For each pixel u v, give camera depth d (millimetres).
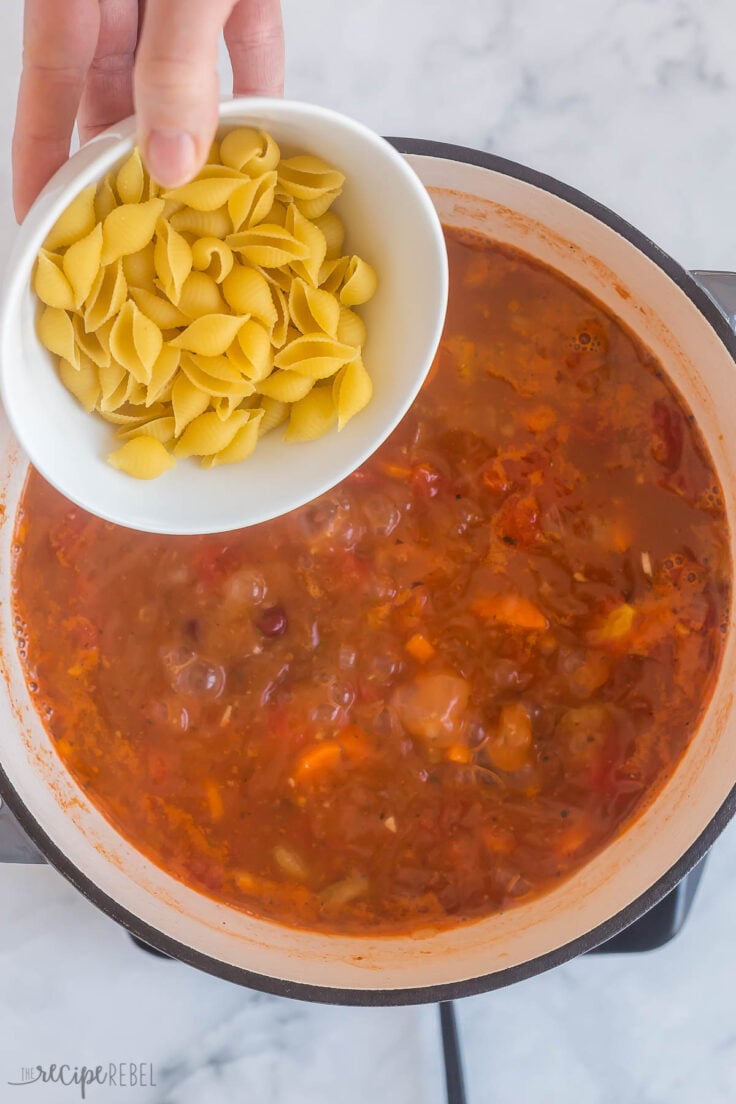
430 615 627
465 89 676
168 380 560
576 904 609
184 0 496
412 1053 670
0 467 625
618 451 625
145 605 627
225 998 672
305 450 582
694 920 669
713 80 675
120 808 625
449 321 630
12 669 626
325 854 621
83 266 532
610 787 616
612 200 672
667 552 622
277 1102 667
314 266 557
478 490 628
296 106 529
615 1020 669
